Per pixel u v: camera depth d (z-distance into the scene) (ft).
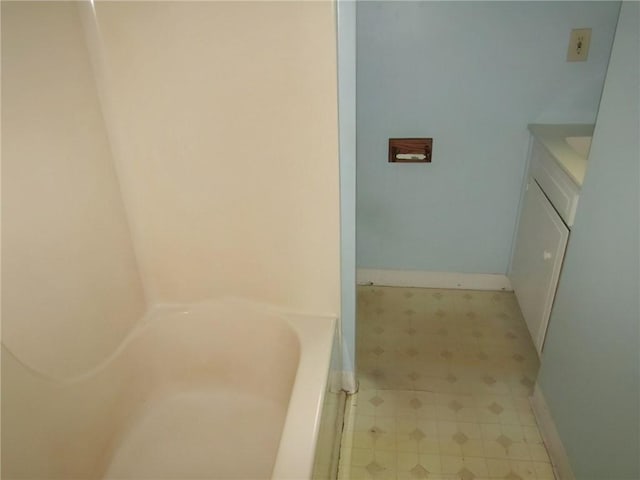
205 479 4.76
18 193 3.63
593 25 6.02
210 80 4.36
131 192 5.00
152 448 5.08
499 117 6.73
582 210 4.59
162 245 5.29
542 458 5.27
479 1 6.05
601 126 4.22
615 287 3.84
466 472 5.14
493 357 6.72
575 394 4.64
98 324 4.72
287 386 5.29
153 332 5.44
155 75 4.39
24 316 3.76
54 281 4.07
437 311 7.68
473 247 7.81
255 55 4.19
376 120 6.98
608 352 3.95
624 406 3.67
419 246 7.94
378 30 6.36
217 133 4.60
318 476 4.08
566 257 4.97
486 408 5.91
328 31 3.99
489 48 6.30
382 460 5.30
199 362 5.67
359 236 7.98
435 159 7.16
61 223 4.10
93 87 4.43
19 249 3.67
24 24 3.61
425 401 6.03
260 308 5.47
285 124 4.45
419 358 6.73
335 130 4.40
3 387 3.59
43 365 3.99
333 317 5.37
